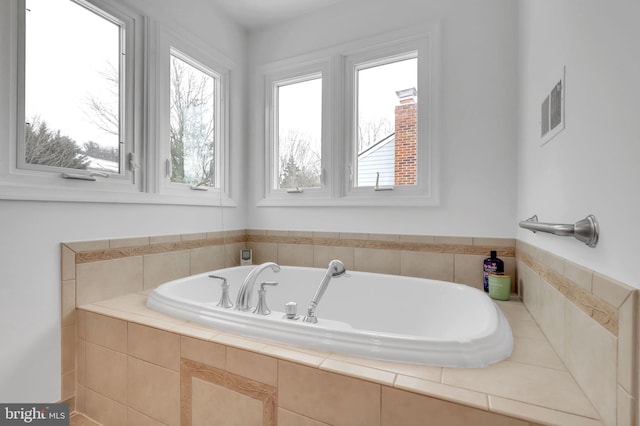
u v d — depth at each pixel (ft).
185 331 4.05
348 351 3.43
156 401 4.18
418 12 6.77
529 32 5.09
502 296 5.58
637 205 2.09
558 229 2.93
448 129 6.49
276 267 4.93
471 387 2.82
